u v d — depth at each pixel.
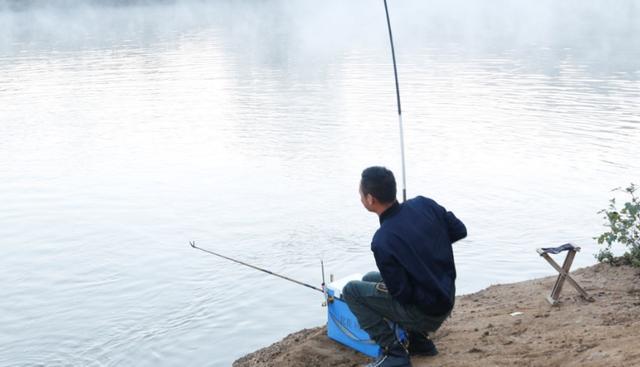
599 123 17.66
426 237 4.35
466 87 23.66
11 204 13.37
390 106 21.09
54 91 26.73
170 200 13.12
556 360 4.54
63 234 11.50
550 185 12.80
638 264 6.61
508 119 18.59
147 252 10.46
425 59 31.48
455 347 5.16
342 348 5.51
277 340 7.49
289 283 8.96
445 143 16.30
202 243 10.70
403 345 4.71
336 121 19.36
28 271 9.96
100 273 9.75
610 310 5.45
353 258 9.77
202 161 15.91
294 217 11.66
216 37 45.97
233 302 8.50
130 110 22.58
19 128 20.50
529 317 5.61
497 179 13.31
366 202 4.44
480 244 10.02
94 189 14.17
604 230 10.39
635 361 4.14
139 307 8.59
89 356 7.55
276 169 14.84
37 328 8.22
